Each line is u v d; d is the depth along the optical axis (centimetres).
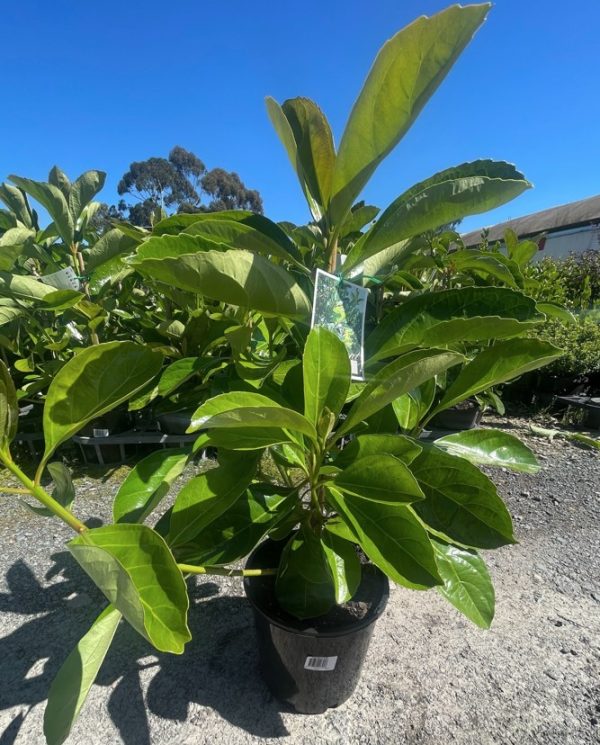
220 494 103
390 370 89
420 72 79
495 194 92
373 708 137
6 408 75
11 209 281
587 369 489
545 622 175
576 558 217
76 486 274
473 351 314
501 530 105
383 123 86
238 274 90
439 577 78
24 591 182
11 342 281
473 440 134
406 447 92
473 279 323
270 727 130
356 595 132
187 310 226
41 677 144
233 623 168
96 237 339
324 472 98
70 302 204
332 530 114
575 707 139
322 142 104
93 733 127
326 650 118
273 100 97
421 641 163
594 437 418
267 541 151
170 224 120
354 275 126
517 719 135
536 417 492
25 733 126
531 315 106
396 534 85
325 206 111
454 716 135
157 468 109
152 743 125
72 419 82
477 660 155
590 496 284
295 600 117
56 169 236
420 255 194
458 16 72
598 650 162
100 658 80
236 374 139
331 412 92
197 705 136
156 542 74
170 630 66
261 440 96
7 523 232
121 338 288
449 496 110
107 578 62
